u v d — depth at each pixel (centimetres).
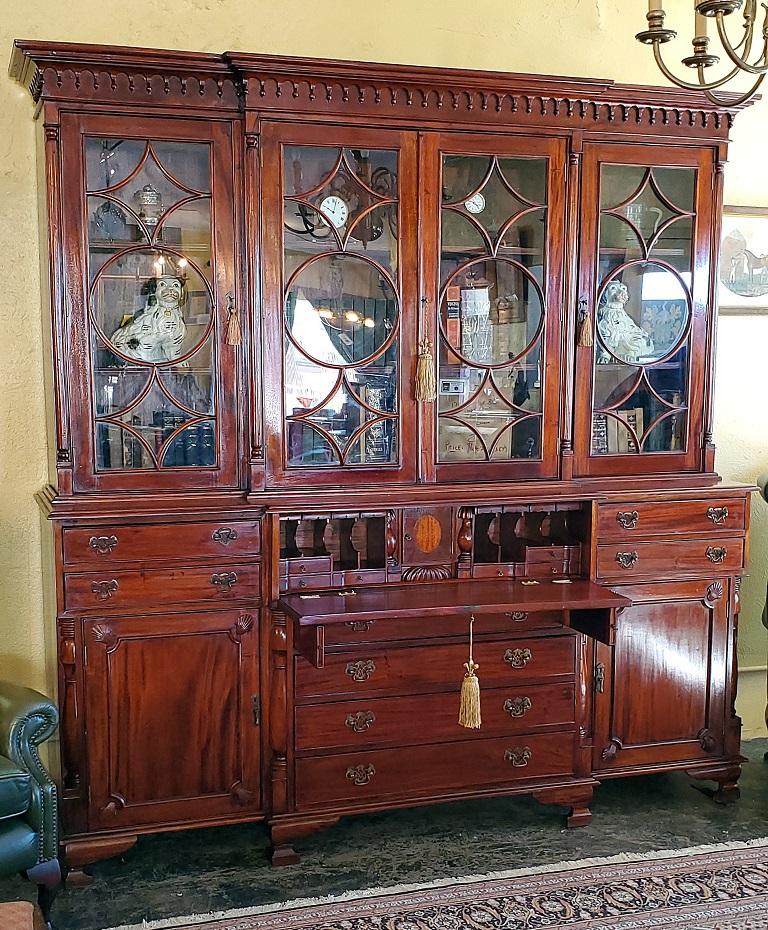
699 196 293
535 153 276
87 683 254
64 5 283
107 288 254
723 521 301
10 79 280
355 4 309
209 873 260
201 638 262
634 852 272
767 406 362
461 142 271
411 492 273
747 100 213
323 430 269
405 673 274
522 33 327
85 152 247
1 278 285
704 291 298
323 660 243
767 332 359
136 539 254
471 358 279
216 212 258
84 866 257
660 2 189
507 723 283
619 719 297
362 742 273
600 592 271
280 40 303
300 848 274
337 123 261
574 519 295
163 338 259
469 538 284
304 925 234
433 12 317
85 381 252
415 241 270
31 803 223
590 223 283
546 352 283
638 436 296
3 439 290
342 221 265
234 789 268
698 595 301
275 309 261
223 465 266
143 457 260
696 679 304
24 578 296
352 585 275
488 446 282
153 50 242
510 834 283
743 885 254
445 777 280
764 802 306
